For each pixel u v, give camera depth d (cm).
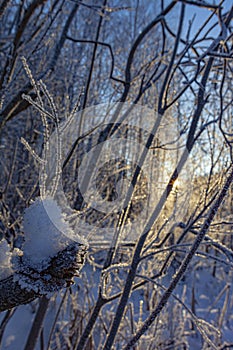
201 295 532
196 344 373
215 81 216
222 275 570
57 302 360
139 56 427
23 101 212
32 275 69
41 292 70
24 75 257
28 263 70
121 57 486
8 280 70
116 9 224
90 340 266
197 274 588
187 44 222
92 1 337
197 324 158
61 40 234
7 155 379
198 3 179
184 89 192
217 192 171
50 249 70
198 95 188
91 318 196
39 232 70
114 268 179
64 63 396
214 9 183
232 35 184
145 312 315
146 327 155
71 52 493
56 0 221
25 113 409
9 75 203
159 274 200
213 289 557
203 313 471
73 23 515
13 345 347
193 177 198
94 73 416
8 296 70
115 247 188
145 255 177
